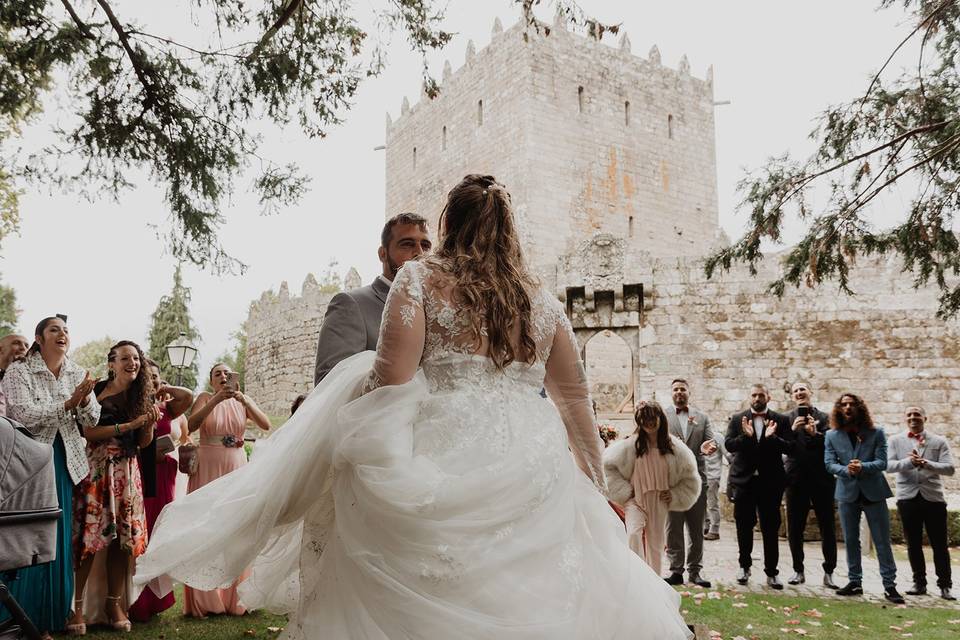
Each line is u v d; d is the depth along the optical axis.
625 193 34.50
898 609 7.67
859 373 19.45
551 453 2.28
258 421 6.62
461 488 2.09
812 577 9.50
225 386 6.18
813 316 19.89
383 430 2.17
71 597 4.89
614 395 31.59
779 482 8.81
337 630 2.18
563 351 2.60
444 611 2.01
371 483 2.13
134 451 5.43
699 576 8.73
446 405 2.25
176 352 16.70
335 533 2.36
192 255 8.34
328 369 3.08
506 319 2.32
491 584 2.05
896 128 7.59
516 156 32.72
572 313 21.38
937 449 8.73
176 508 2.62
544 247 31.89
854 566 8.47
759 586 8.81
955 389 18.89
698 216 36.62
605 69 34.69
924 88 7.57
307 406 2.64
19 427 3.67
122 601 5.29
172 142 8.08
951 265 7.80
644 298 20.78
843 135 7.74
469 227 2.47
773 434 8.80
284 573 2.82
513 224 2.53
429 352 2.33
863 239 7.85
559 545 2.22
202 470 6.26
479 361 2.32
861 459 8.46
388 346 2.28
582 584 2.23
